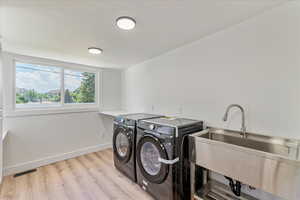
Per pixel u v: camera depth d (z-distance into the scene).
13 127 2.26
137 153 1.91
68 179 2.11
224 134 1.66
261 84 1.41
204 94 1.89
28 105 2.47
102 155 3.03
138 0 1.13
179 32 1.71
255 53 1.44
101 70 3.37
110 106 3.52
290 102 1.25
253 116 1.47
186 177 1.58
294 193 0.92
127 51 2.30
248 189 1.47
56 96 2.79
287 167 0.94
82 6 1.18
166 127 1.55
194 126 1.71
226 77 1.67
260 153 1.04
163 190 1.56
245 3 1.21
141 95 3.01
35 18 1.34
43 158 2.55
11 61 2.27
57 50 2.18
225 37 1.66
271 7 1.30
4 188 1.88
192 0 1.15
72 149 2.91
